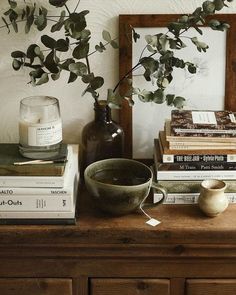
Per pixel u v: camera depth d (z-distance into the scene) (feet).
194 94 4.68
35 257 3.92
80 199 4.28
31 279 3.97
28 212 3.88
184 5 4.49
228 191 4.17
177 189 4.16
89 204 4.20
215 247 3.87
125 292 4.00
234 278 3.99
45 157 4.02
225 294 4.00
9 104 4.74
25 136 4.02
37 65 4.15
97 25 4.54
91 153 4.44
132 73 4.59
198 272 3.97
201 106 4.71
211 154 4.13
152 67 4.13
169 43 4.08
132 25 4.48
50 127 4.01
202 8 4.21
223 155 4.14
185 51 4.58
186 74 4.63
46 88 4.70
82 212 4.08
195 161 4.15
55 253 3.91
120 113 4.69
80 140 4.83
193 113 4.36
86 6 4.49
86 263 3.95
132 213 4.05
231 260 3.94
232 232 3.83
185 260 3.93
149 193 4.29
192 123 4.18
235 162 4.15
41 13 4.22
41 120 4.04
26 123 3.99
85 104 4.74
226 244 3.87
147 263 3.95
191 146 4.12
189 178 4.17
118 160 4.24
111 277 3.99
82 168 4.60
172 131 4.12
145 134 4.76
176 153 4.12
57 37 4.57
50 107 4.12
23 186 3.88
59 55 4.59
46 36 4.09
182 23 4.05
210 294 4.00
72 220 3.89
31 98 4.27
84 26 3.90
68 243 3.87
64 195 3.85
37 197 3.86
